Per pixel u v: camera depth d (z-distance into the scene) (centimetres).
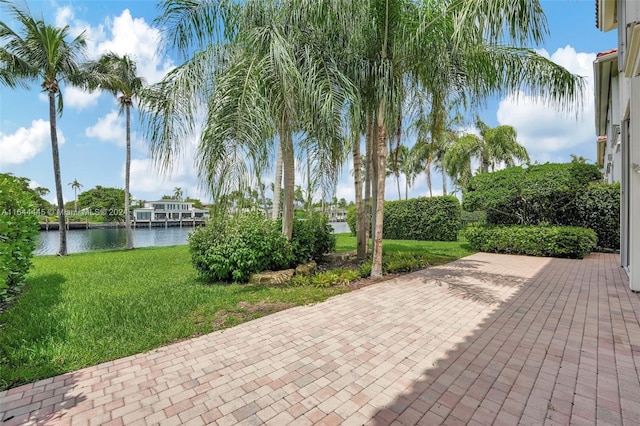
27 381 224
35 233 564
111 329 320
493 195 916
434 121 591
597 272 605
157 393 210
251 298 424
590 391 206
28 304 410
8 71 964
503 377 225
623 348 269
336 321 343
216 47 470
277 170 713
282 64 415
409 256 747
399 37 491
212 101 423
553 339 291
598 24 738
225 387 217
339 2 423
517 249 873
